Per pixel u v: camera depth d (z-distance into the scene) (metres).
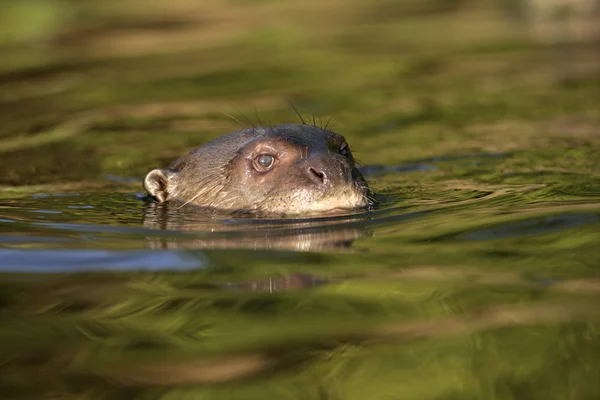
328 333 10.48
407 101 30.98
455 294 11.58
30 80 37.06
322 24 53.03
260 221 16.44
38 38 49.47
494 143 24.39
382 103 30.75
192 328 10.80
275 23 54.38
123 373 9.52
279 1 65.19
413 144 24.92
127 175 22.41
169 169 19.83
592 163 21.11
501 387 8.83
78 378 9.41
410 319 10.81
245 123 28.11
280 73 37.00
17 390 9.15
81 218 17.30
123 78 36.88
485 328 10.35
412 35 46.94
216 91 33.50
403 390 8.91
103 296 12.03
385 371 9.37
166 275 12.94
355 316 10.98
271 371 9.49
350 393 8.88
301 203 16.67
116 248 14.59
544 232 14.42
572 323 10.32
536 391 8.70
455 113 28.75
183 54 42.94
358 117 28.72
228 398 8.85
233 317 11.12
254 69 38.09
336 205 16.67
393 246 14.14
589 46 40.59
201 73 37.50
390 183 20.27
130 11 60.22
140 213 17.84
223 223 16.44
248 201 17.39
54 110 30.77
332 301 11.59
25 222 16.84
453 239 14.40
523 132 25.53
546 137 24.69
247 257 13.82
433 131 26.47
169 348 10.20
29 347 10.30
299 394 8.91
